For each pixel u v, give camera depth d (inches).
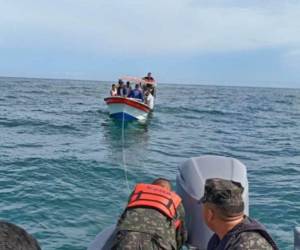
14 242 54.6
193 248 150.3
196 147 657.6
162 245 132.4
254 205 330.3
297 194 367.9
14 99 1658.5
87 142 649.6
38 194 342.0
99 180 404.2
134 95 967.6
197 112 1346.0
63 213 299.7
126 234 132.9
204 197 102.7
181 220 145.5
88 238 259.8
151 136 761.6
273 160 558.6
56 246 246.4
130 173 442.9
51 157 499.5
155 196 143.5
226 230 99.3
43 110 1176.2
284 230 276.8
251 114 1385.3
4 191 347.6
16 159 480.7
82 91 2859.3
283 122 1160.8
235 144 705.6
